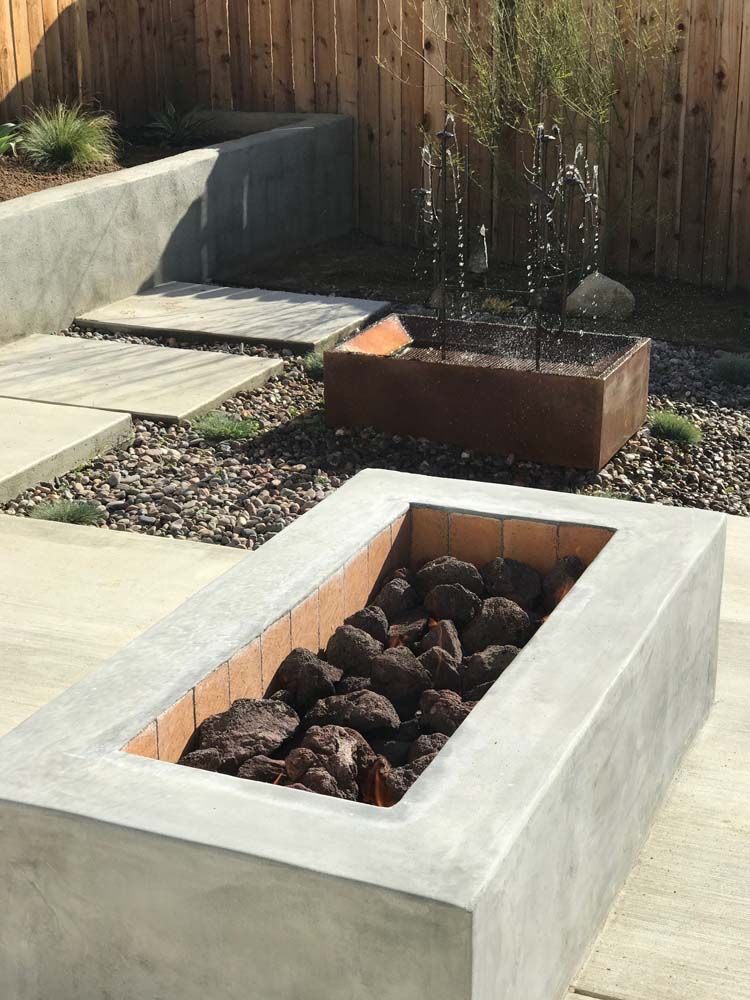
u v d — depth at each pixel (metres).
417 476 3.75
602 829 2.59
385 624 3.17
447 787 2.19
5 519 4.92
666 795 3.15
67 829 2.12
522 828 2.09
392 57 9.59
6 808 2.15
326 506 3.51
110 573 4.46
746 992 2.51
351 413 6.05
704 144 8.62
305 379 6.82
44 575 4.44
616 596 2.92
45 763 2.26
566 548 3.39
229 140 10.02
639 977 2.55
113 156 9.28
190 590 4.34
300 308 7.89
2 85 9.08
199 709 2.58
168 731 2.47
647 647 2.76
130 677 2.58
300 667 2.85
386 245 9.95
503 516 3.43
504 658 3.02
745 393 6.81
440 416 5.86
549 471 5.67
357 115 10.00
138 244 8.14
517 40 8.80
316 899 1.98
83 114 9.77
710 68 8.45
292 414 6.33
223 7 10.27
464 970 1.92
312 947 2.02
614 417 5.67
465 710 2.79
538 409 5.64
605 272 9.13
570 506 3.48
